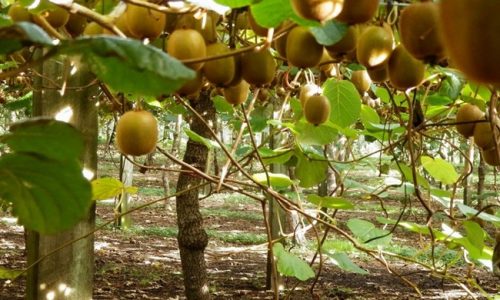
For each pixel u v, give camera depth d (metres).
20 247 8.49
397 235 11.32
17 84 3.88
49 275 2.24
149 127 1.34
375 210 14.42
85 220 2.28
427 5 1.01
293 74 2.90
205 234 3.61
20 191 0.87
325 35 1.17
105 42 0.74
